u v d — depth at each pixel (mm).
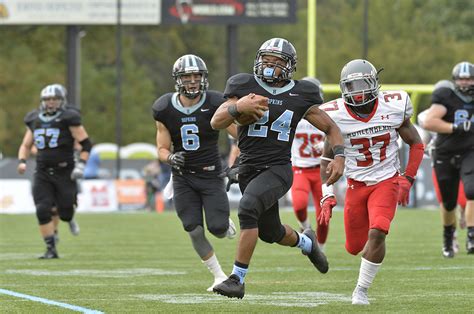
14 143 163875
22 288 28812
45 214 39750
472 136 38000
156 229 59062
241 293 23688
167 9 108000
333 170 24594
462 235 51500
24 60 163000
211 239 50500
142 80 172250
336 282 30234
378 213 25219
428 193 83062
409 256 39031
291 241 26438
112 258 39688
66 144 40031
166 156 29203
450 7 172375
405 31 167125
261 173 24609
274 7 104625
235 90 24625
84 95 167750
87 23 110125
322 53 169875
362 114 25906
